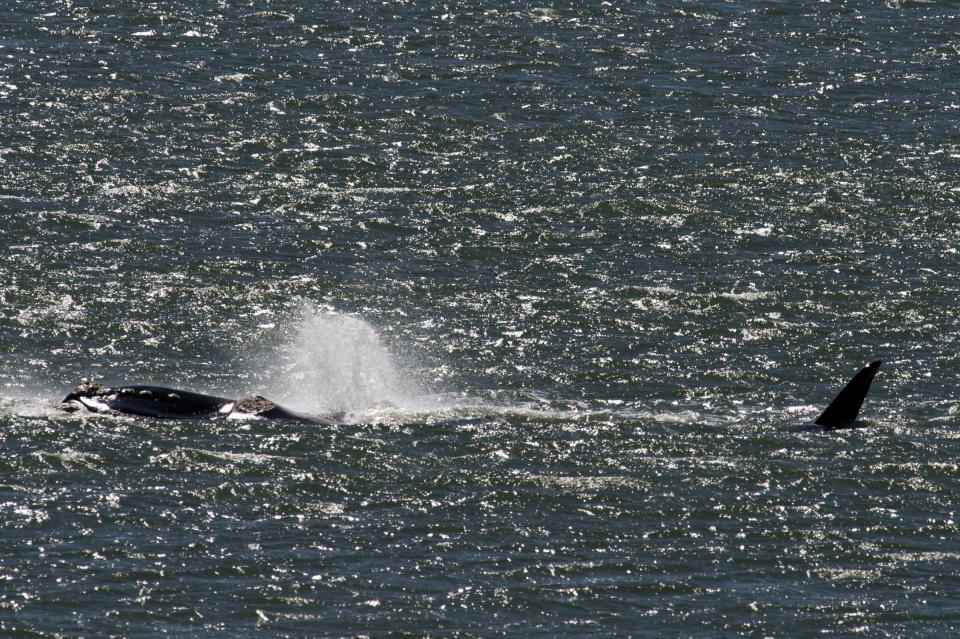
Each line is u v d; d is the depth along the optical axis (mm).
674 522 115875
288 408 137750
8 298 166250
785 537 113750
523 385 149375
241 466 122625
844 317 171750
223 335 161750
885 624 100625
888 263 192875
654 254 196000
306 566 105875
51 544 107062
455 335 164875
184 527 111125
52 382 143250
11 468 119500
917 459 129000
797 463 128000
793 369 155125
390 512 115750
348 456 126125
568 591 104000
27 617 96875
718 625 100125
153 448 125250
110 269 179500
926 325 169375
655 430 135500
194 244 191625
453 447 129500
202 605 99750
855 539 113625
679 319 170750
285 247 193250
